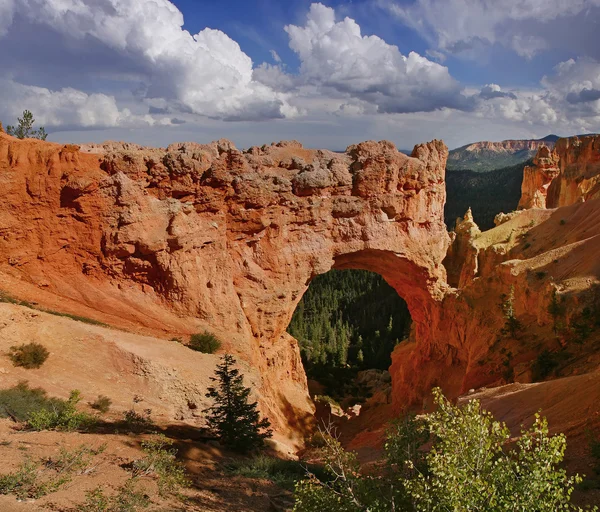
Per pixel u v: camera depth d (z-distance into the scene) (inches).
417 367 1887.3
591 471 568.7
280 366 1576.0
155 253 1251.2
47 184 1178.0
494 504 299.1
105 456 545.6
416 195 1678.2
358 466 406.9
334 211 1569.9
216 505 488.1
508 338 1423.5
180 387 969.5
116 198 1226.0
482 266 2006.6
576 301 1284.4
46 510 372.5
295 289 1519.4
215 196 1357.0
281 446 973.8
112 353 985.5
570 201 3440.0
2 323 893.2
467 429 330.3
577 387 836.0
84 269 1227.2
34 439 555.8
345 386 2384.4
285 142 1625.2
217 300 1328.7
